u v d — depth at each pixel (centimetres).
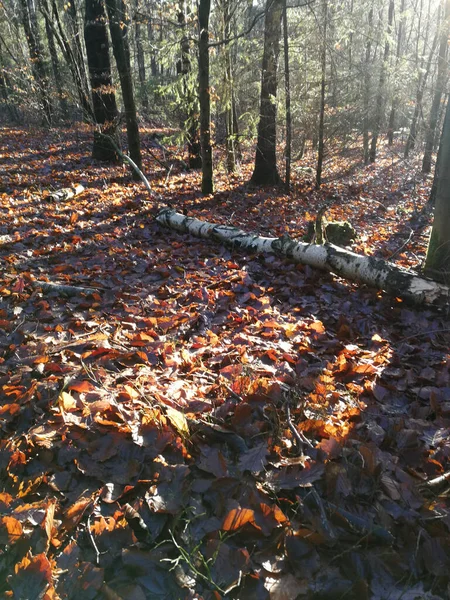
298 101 1270
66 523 198
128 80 1070
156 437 245
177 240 713
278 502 219
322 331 417
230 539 199
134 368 328
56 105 2067
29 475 227
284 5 1041
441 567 193
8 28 2434
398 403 324
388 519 213
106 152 1347
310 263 584
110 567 184
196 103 1240
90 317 416
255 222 858
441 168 494
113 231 725
